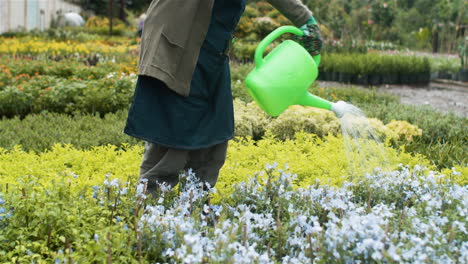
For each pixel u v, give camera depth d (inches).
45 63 406.3
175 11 93.3
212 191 107.9
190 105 98.1
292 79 99.9
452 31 956.0
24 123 229.0
